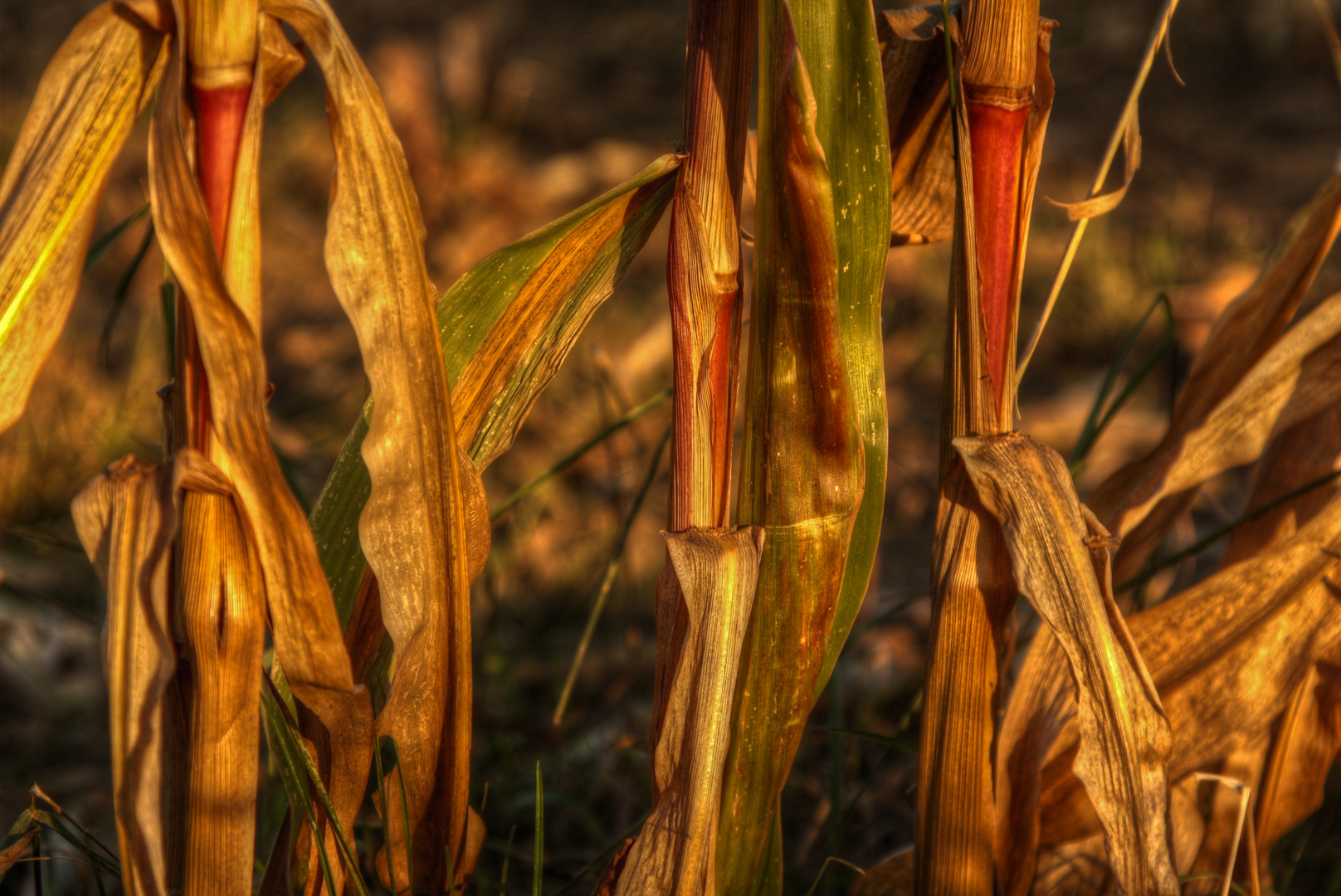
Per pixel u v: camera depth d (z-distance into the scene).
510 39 7.75
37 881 1.57
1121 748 1.50
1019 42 1.47
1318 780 1.65
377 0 8.13
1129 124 1.54
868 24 1.46
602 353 1.96
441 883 1.54
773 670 1.51
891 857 1.64
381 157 1.43
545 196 5.43
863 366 1.50
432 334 1.45
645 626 2.57
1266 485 1.67
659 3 8.84
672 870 1.49
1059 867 1.61
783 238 1.46
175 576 1.45
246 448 1.42
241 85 1.42
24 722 2.24
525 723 1.98
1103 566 1.50
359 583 1.52
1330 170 5.51
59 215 1.43
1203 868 1.65
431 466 1.46
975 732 1.53
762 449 1.49
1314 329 1.58
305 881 1.52
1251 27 7.18
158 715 1.42
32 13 7.89
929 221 1.59
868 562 1.52
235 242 1.42
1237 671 1.57
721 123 1.48
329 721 1.48
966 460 1.50
